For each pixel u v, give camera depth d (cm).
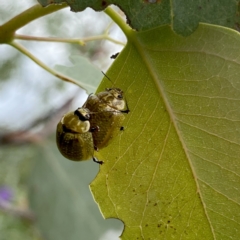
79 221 12
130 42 7
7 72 24
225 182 7
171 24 6
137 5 6
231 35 6
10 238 24
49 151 12
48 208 12
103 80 7
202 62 6
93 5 6
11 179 22
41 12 7
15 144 13
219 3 7
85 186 12
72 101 16
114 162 7
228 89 6
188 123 7
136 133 7
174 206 7
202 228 7
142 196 7
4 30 8
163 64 7
